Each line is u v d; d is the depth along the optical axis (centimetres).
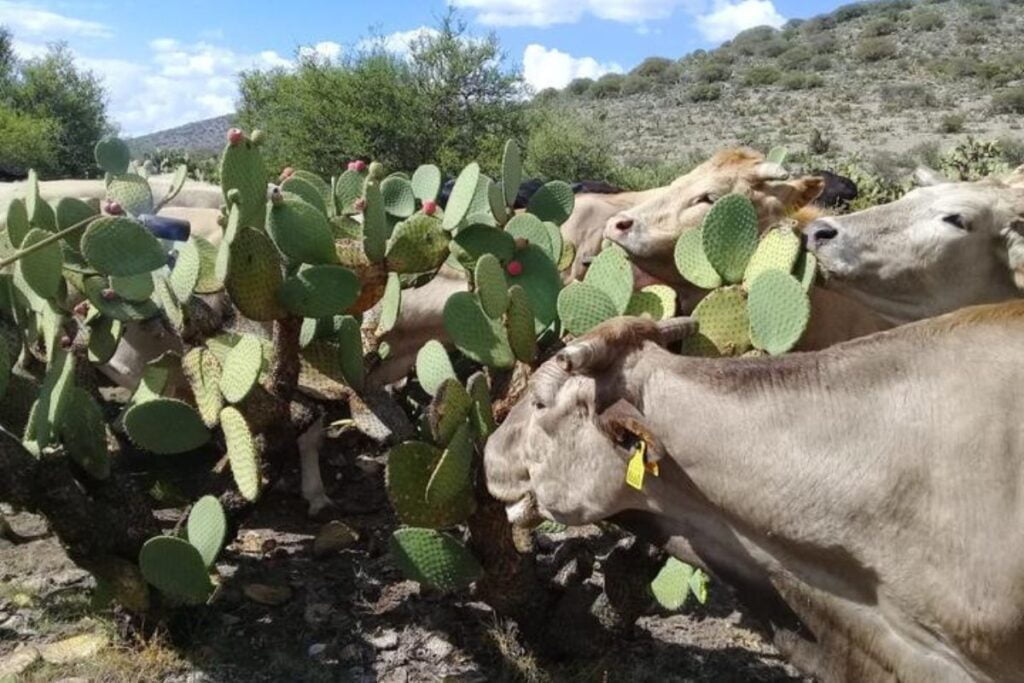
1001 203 238
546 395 173
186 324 218
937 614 148
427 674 216
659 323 176
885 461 150
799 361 162
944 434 147
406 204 265
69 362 203
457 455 192
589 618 213
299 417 223
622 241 285
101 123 1555
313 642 225
